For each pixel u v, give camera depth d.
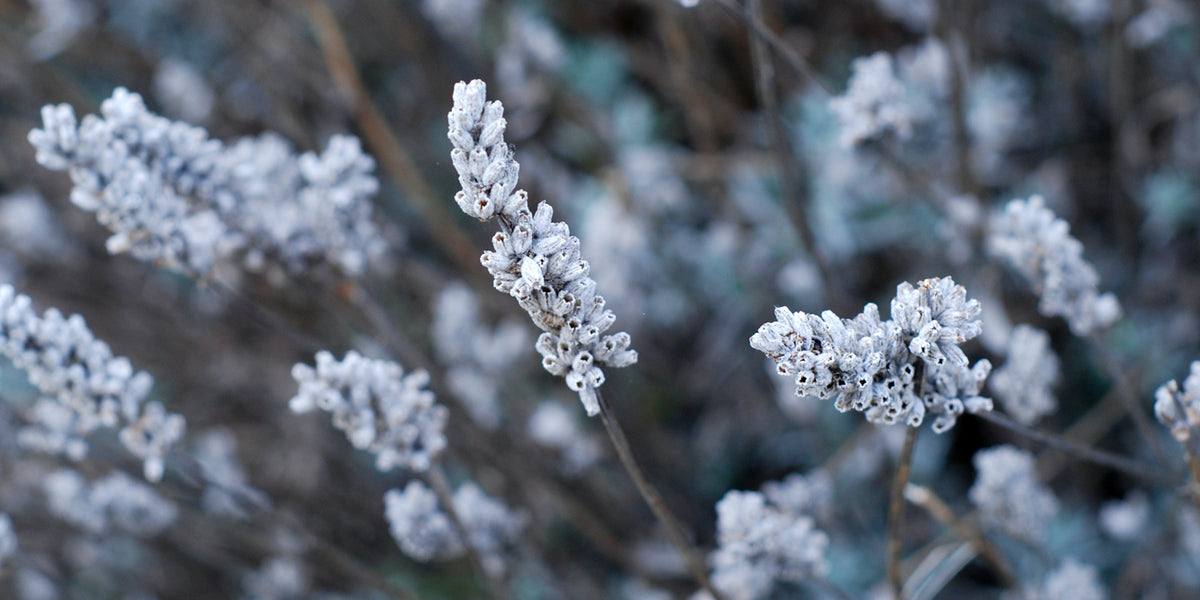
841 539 0.89
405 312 1.01
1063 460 0.90
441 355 0.96
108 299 1.09
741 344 1.03
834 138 0.95
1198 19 0.92
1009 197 0.99
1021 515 0.69
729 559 0.64
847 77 1.01
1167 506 0.86
